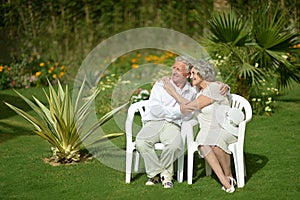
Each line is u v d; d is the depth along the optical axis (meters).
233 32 7.36
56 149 5.43
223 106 4.69
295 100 8.45
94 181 4.88
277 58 7.30
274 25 7.32
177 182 4.85
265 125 6.93
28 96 8.95
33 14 10.73
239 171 4.68
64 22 10.84
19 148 5.95
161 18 11.44
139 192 4.60
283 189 4.62
